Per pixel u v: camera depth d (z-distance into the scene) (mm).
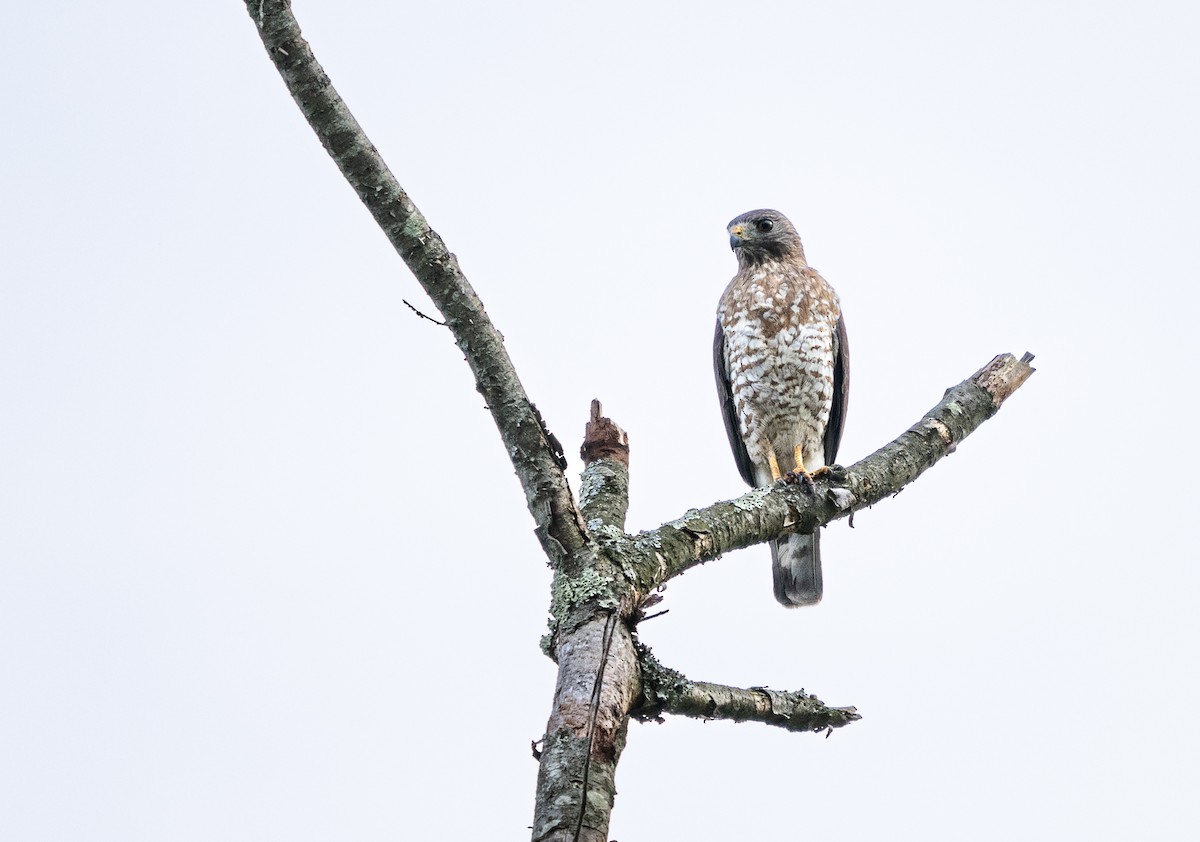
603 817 6004
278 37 6684
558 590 7234
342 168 6957
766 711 7609
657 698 7141
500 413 7309
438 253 7078
